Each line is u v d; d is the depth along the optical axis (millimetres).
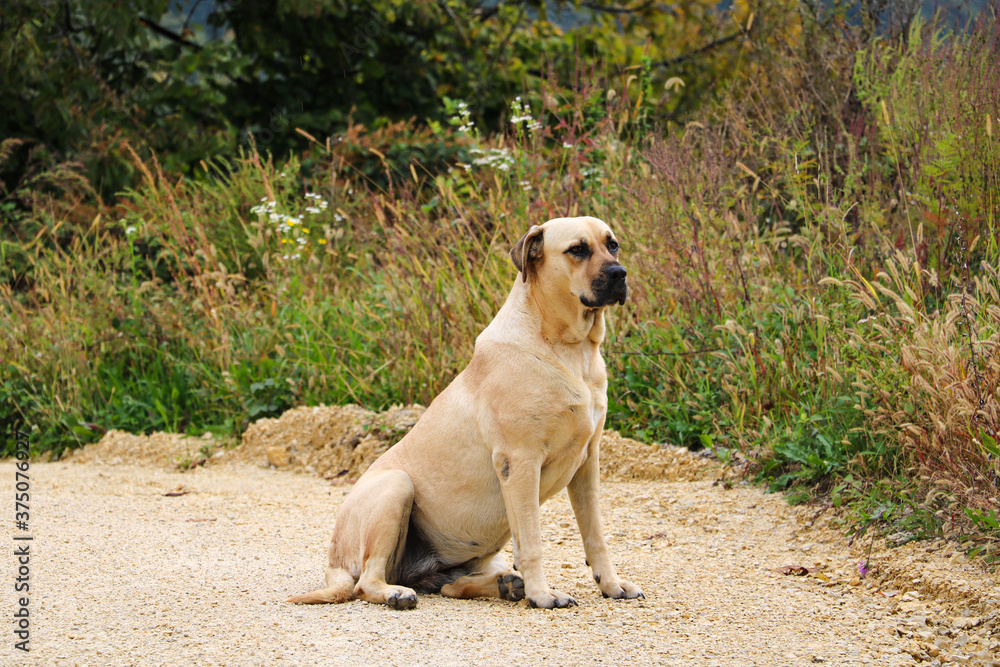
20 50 11883
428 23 13898
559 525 5512
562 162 8242
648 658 3227
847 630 3604
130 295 9086
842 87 8703
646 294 7117
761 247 7113
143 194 10859
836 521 4988
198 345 8688
